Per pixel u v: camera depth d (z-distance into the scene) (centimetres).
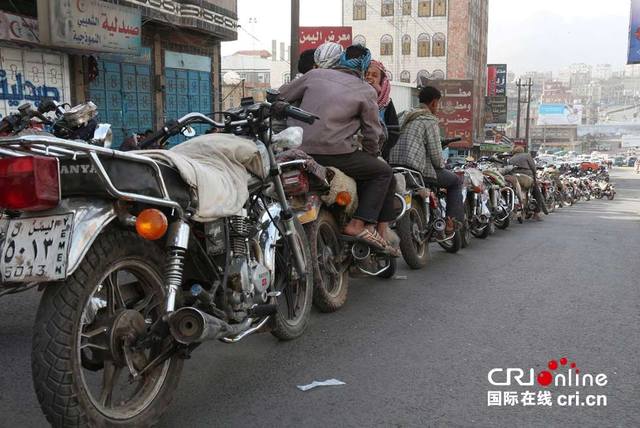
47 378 255
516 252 823
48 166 254
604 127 14162
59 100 1175
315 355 413
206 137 362
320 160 499
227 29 1653
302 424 317
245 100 404
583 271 690
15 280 257
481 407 339
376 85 663
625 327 479
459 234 790
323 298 496
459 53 6128
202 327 277
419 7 6172
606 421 326
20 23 1057
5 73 1066
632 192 3706
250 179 372
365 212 509
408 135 696
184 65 1576
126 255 285
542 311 521
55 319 257
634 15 2577
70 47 1091
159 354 296
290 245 423
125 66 1364
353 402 343
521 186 1279
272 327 404
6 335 442
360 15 6294
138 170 280
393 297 564
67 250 254
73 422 259
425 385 367
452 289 597
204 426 313
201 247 328
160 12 1375
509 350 427
